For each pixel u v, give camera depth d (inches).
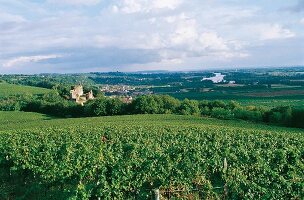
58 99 3956.7
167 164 767.7
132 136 1364.4
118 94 7007.9
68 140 1236.5
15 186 856.3
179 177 740.0
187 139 1248.8
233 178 729.6
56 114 3398.1
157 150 930.7
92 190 674.8
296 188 681.6
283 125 2591.0
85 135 1408.7
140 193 690.8
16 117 3088.1
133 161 781.3
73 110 3294.8
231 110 2970.0
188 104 3186.5
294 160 891.4
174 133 1440.7
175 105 3208.7
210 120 2642.7
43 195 778.8
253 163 823.7
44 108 3467.0
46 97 4015.8
